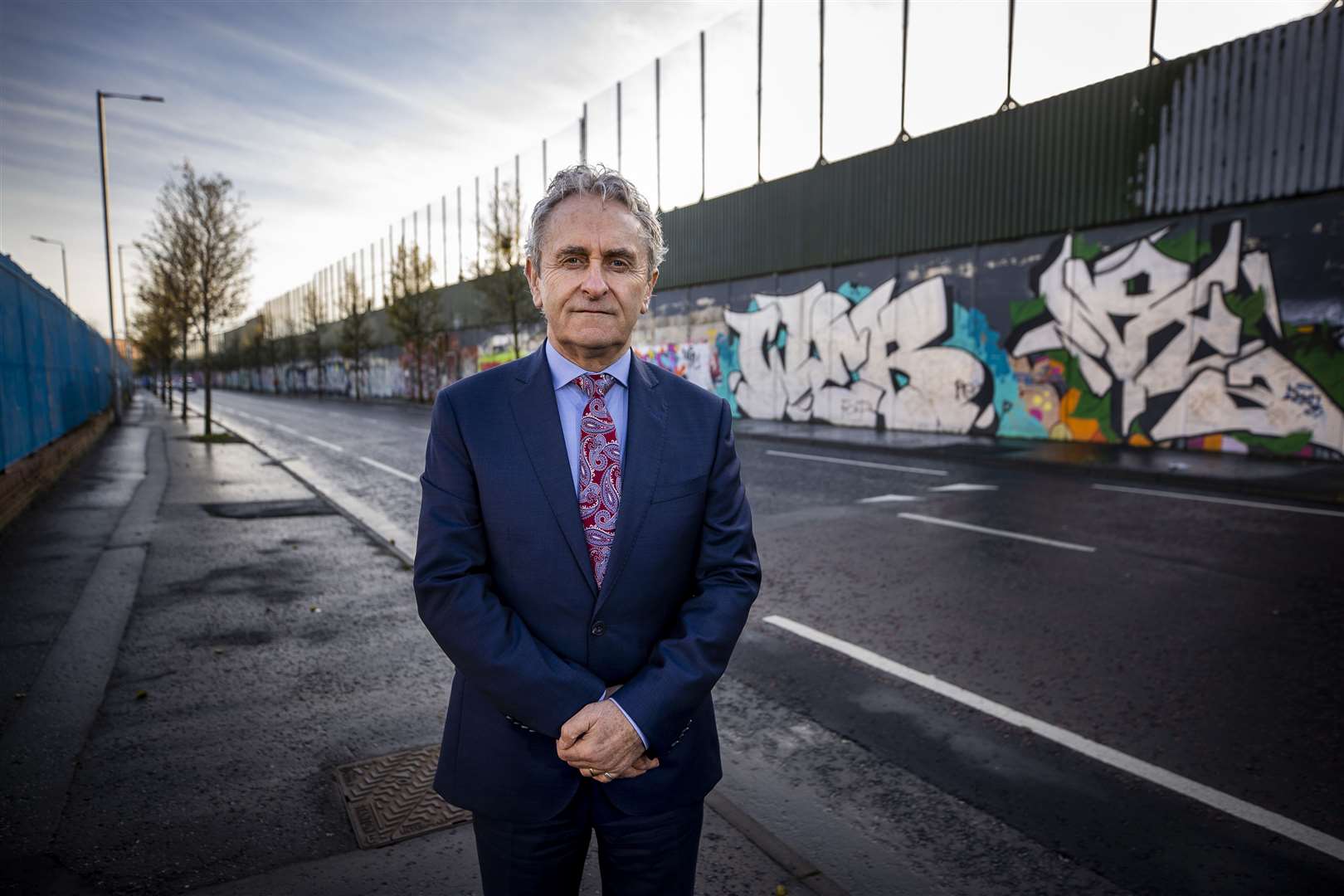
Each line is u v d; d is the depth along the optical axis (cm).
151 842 242
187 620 470
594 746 117
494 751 129
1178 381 1240
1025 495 902
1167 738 315
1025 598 502
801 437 1598
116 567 594
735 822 256
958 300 1574
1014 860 240
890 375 1736
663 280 2431
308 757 300
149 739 314
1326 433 1079
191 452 1501
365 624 465
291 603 506
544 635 130
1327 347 1071
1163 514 779
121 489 1010
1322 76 1050
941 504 848
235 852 238
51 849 238
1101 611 475
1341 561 579
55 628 449
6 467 796
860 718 340
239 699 355
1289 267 1101
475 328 3719
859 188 1761
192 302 1802
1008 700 354
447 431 132
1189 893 224
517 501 128
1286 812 263
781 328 2028
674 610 139
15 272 891
